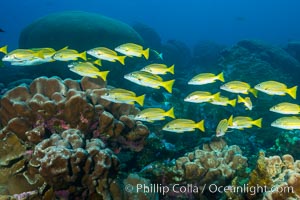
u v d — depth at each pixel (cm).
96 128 177
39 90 183
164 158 209
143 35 888
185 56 888
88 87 202
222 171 175
